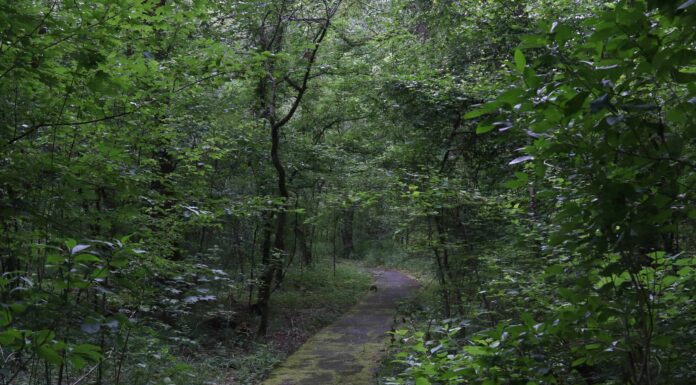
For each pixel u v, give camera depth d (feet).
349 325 46.14
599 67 6.42
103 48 12.89
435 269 31.94
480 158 33.17
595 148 6.64
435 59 38.86
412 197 23.67
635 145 6.44
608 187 6.39
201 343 34.42
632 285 7.52
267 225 45.42
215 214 20.68
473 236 28.32
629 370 8.24
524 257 21.16
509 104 6.92
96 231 15.24
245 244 47.88
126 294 14.49
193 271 17.08
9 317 7.39
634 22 6.12
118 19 13.21
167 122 22.12
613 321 8.39
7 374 8.68
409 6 40.11
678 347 8.65
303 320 46.32
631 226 6.48
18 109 12.91
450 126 34.45
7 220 11.42
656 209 6.36
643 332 7.76
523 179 8.23
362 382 28.89
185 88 18.48
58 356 6.91
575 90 6.63
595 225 6.64
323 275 68.33
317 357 35.27
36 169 12.02
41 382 16.47
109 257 8.80
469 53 37.42
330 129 58.80
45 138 14.83
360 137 54.95
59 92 13.24
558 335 8.12
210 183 33.32
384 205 30.96
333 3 40.78
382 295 62.34
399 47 40.42
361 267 89.04
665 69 5.96
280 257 43.60
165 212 19.53
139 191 15.03
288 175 49.24
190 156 22.72
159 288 17.49
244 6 31.19
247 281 37.42
